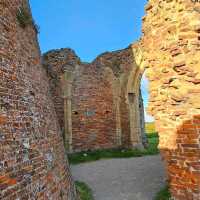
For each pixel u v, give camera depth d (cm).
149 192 796
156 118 521
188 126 460
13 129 372
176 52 482
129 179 968
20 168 354
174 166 478
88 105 1706
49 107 638
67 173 657
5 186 304
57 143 625
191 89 463
